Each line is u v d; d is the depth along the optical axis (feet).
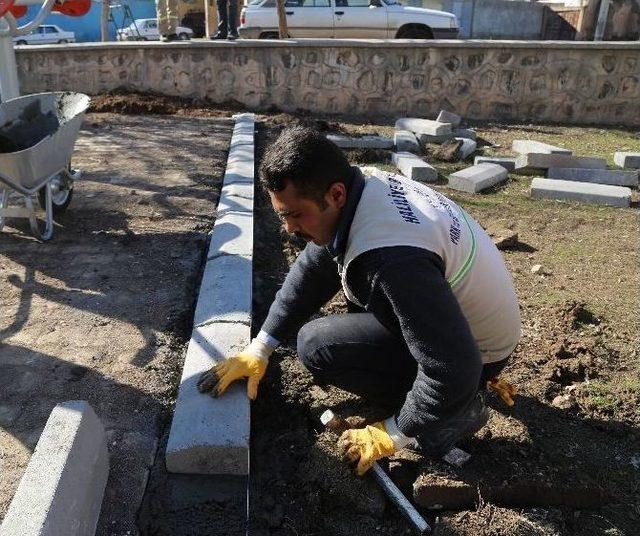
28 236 13.75
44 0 18.38
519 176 21.65
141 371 9.15
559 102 32.19
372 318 7.61
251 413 8.59
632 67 31.42
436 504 7.26
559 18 71.77
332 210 5.79
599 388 9.57
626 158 22.95
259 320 11.03
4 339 9.79
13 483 7.04
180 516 6.95
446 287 5.69
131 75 31.09
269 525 7.04
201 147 22.43
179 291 11.57
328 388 9.14
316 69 31.22
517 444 8.05
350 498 7.29
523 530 6.91
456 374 5.66
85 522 6.21
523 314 11.89
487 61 31.32
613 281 13.55
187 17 65.92
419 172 20.52
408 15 38.86
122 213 15.34
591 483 7.49
